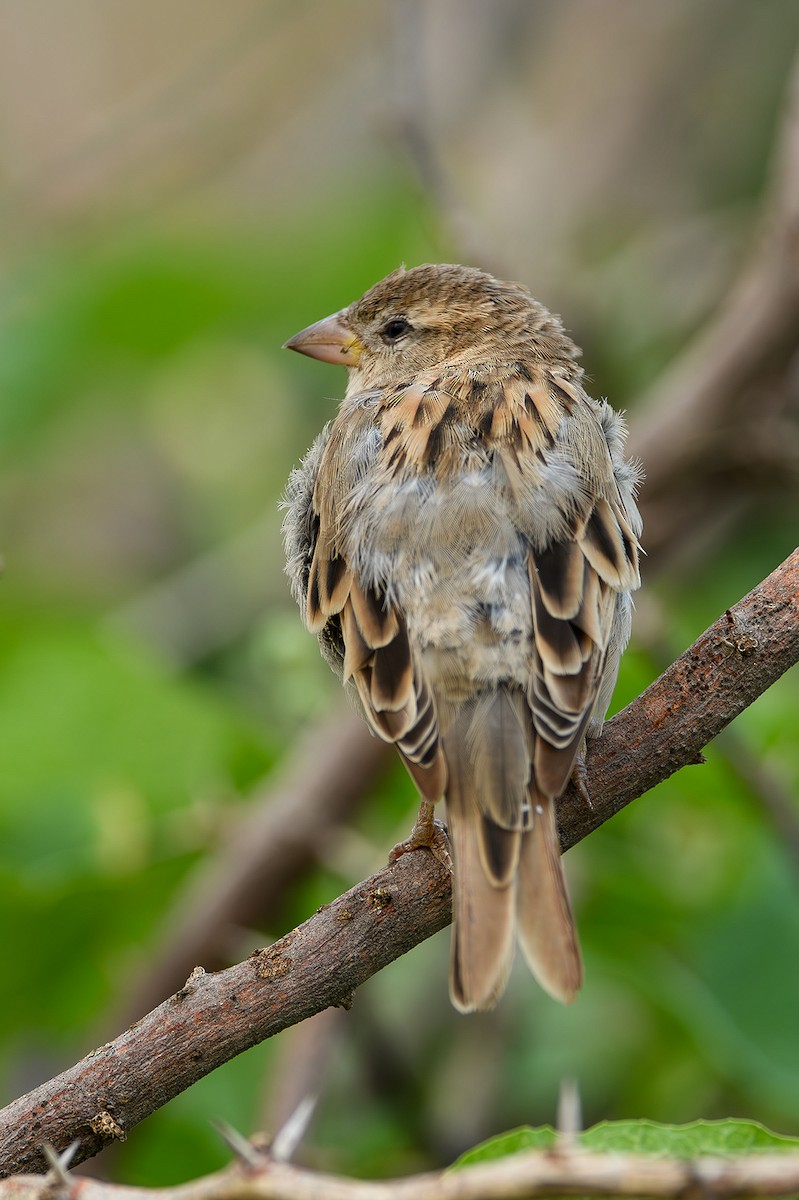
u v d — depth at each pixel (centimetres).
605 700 810
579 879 1100
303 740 1196
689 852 1129
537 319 1020
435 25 1766
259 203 1864
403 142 1268
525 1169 460
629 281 1524
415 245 1612
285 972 647
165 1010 642
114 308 1566
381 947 657
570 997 632
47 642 1220
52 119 2034
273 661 1145
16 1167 625
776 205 1256
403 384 881
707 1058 1100
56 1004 1185
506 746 691
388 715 712
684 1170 451
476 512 761
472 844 664
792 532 1435
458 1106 1153
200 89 1870
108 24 2066
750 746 1061
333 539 798
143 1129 1109
